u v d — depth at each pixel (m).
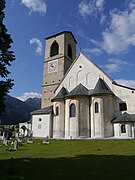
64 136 54.69
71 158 22.69
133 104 51.00
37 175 15.12
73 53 80.62
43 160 21.64
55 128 57.47
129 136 47.66
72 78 60.41
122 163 19.31
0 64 20.31
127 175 14.77
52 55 76.88
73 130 51.75
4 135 56.66
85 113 52.34
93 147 32.38
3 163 20.06
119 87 53.47
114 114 52.31
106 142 38.28
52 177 14.51
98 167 17.66
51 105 70.31
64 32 76.56
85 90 55.31
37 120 62.97
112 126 50.56
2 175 15.21
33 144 39.66
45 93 73.62
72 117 52.75
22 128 82.50
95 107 51.66
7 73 20.70
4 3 21.11
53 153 26.98
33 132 62.59
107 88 54.25
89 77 57.91
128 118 48.84
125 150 28.39
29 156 24.66
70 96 53.88
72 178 14.18
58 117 57.28
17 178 14.30
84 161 20.62
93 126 50.69
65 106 55.81
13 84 20.81
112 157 22.98
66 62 74.56
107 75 55.66
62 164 19.20
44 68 77.19
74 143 38.69
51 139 50.59
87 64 59.34
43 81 75.50
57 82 72.12
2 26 20.72
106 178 14.05
